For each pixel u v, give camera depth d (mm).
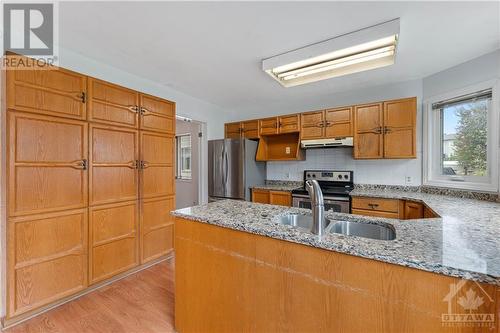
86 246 2096
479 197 2312
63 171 1951
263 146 4230
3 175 1691
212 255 1442
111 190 2297
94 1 1615
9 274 1666
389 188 3289
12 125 1681
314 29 1937
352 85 3291
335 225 1509
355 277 970
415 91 3061
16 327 1683
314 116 3535
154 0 1606
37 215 1800
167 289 2217
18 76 1711
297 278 1123
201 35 2045
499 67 2164
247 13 1741
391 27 1791
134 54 2396
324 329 1047
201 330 1499
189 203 5133
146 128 2635
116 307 1938
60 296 1919
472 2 1594
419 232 1180
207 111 4211
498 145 2135
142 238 2582
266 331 1226
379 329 919
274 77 2682
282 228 1228
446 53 2309
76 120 2031
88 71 2471
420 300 847
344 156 3658
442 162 2824
